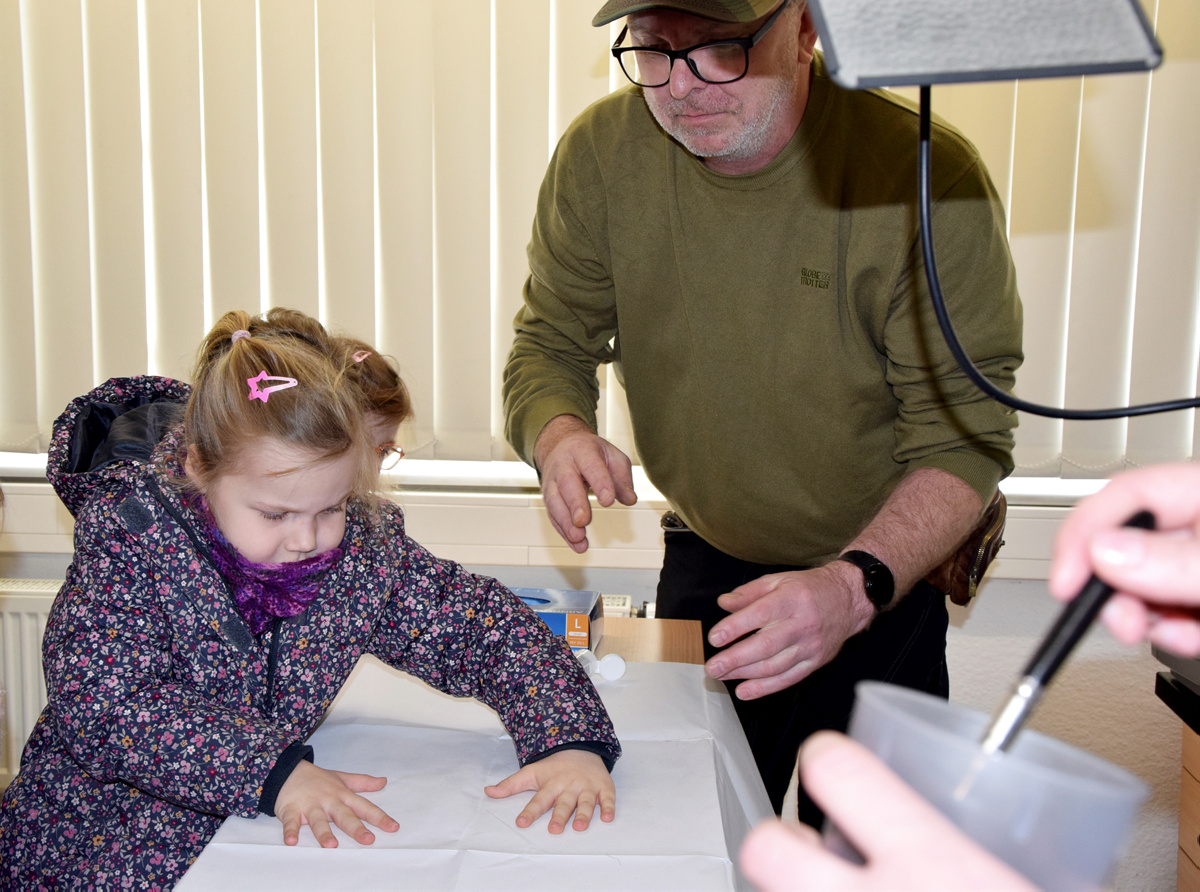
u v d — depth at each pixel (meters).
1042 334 1.72
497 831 0.74
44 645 0.88
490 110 1.75
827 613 0.87
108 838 0.86
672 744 0.89
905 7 0.33
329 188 1.79
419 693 1.04
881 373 1.17
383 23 1.74
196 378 0.96
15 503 1.87
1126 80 1.63
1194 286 1.67
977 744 0.28
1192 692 1.04
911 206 1.07
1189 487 0.34
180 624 0.89
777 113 1.09
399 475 1.90
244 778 0.76
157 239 1.82
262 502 0.88
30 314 1.84
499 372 1.83
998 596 1.84
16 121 1.79
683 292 1.22
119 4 1.75
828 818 0.26
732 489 1.28
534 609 1.14
